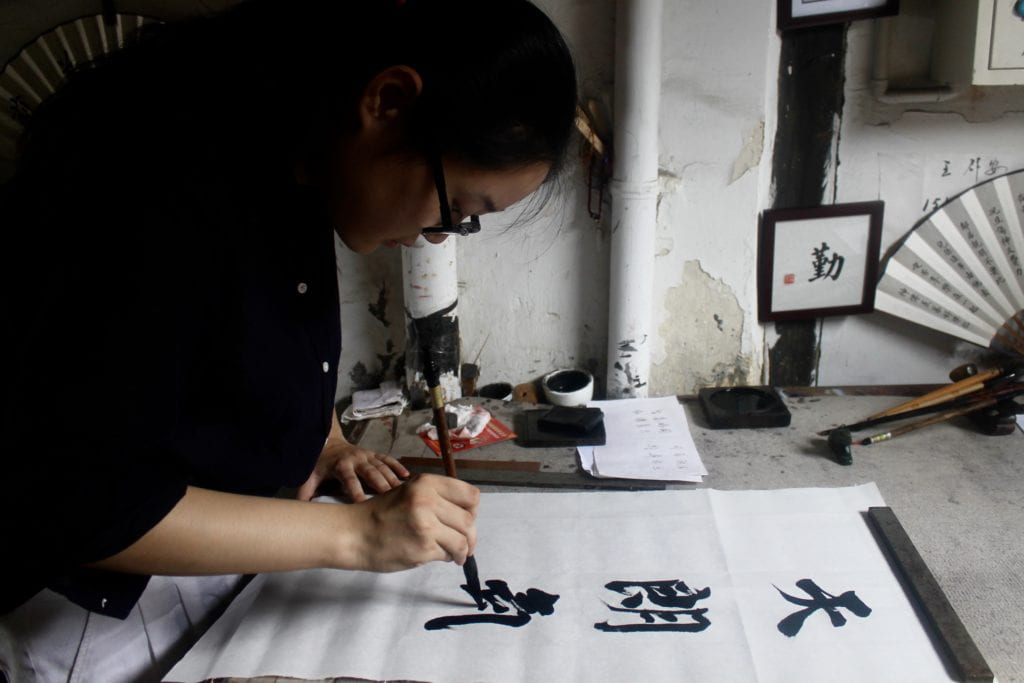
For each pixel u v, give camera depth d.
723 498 0.92
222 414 0.71
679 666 0.68
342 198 0.66
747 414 1.12
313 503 0.69
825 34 1.21
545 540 0.86
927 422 1.08
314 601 0.78
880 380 1.42
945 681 0.66
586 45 1.20
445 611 0.76
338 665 0.69
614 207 1.26
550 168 0.65
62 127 0.61
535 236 1.32
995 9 1.07
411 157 0.60
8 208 0.58
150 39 0.66
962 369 1.17
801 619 0.73
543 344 1.40
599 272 1.34
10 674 0.78
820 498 0.91
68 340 0.54
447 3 0.58
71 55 1.17
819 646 0.70
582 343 1.39
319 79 0.62
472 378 1.39
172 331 0.57
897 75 1.25
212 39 0.65
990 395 1.09
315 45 0.63
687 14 1.18
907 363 1.44
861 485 0.93
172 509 0.61
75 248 0.55
